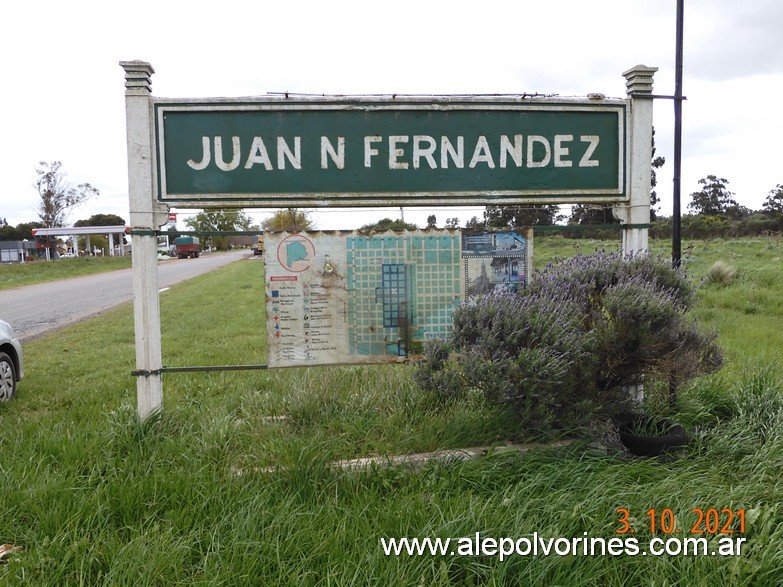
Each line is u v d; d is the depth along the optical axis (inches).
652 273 178.1
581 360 155.8
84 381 280.7
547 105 197.3
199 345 373.7
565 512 124.6
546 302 164.2
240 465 154.0
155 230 185.8
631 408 177.0
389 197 194.2
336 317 193.2
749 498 135.0
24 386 273.1
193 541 119.6
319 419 191.6
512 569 111.6
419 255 194.2
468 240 195.8
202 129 187.9
